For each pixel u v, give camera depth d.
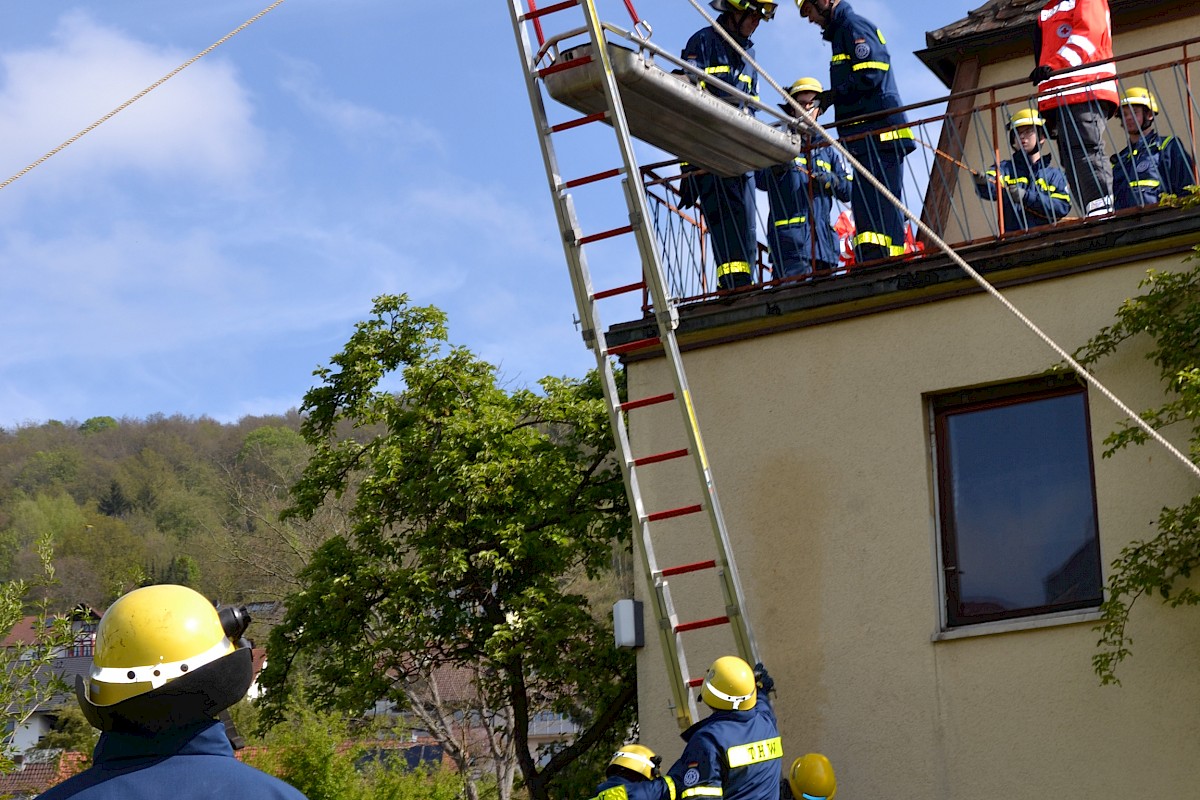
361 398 15.66
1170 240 7.44
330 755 20.66
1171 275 7.19
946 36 11.74
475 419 14.63
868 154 8.84
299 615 14.72
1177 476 7.24
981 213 11.03
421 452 14.85
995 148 8.14
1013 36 11.45
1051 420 7.76
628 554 18.52
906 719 7.54
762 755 6.50
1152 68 7.96
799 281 8.38
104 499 73.56
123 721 2.93
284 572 28.38
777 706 7.85
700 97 7.26
